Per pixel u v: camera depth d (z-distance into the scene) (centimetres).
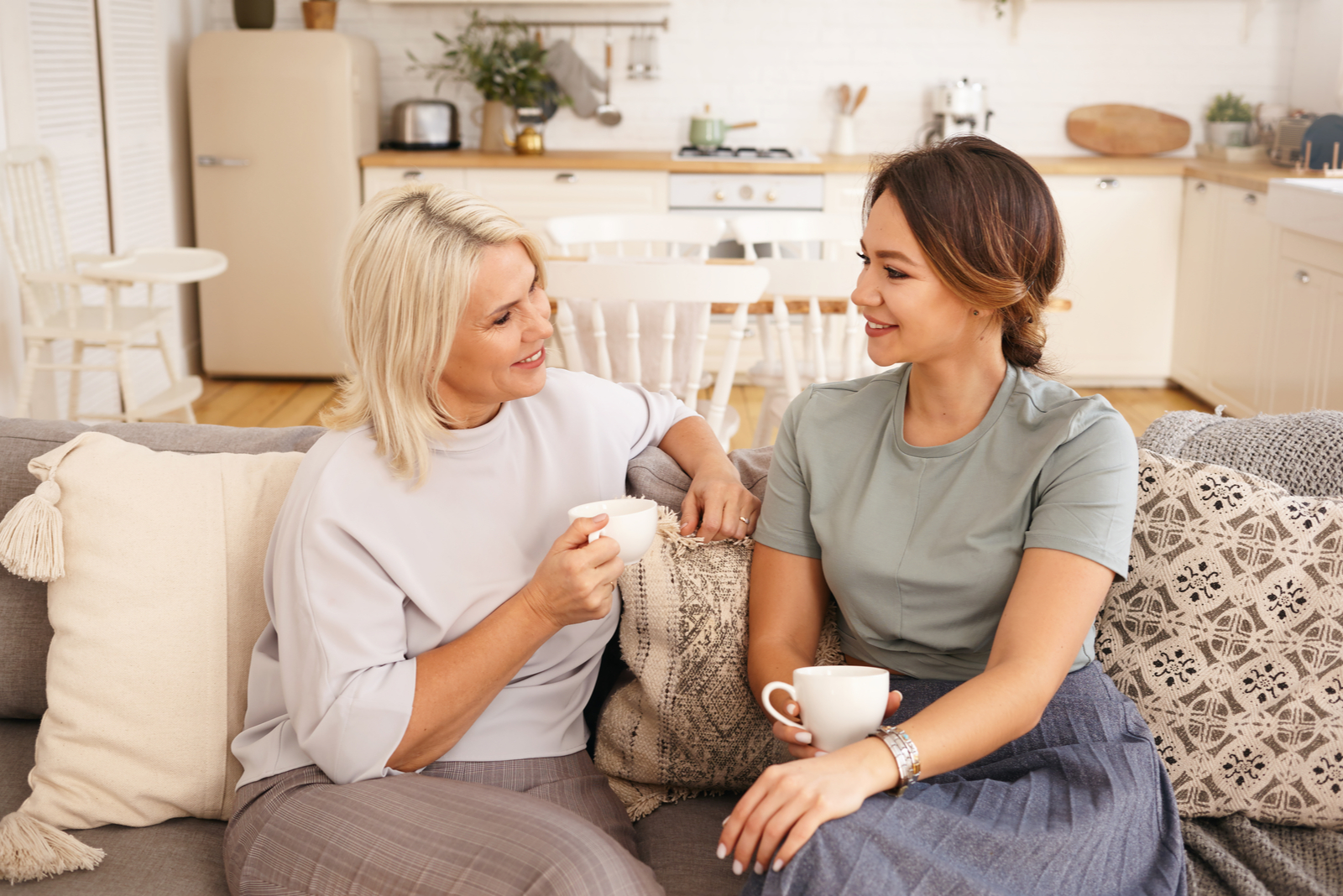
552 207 481
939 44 527
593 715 144
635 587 131
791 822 98
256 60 465
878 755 102
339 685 114
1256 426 147
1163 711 130
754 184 477
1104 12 520
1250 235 421
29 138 363
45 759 127
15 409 368
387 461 122
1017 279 116
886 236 117
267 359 495
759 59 530
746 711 132
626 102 536
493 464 127
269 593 125
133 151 438
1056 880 102
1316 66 496
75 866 118
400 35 525
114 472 133
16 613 142
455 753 124
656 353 284
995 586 120
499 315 117
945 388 125
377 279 117
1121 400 487
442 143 512
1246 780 128
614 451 140
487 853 104
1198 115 528
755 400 478
